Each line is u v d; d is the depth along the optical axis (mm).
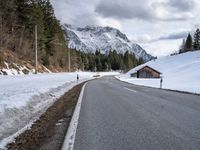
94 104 12055
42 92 14453
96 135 6168
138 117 8609
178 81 51094
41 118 8336
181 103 12523
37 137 5945
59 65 82688
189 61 107562
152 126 7203
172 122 7773
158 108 10734
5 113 7590
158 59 140125
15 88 16328
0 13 44844
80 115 8953
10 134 6223
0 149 5004
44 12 76062
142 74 85125
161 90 22000
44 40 65562
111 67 190750
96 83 36062
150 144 5418
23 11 55094
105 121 7898
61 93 17938
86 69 162125
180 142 5578
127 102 12883
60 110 10188
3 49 42469
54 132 6445
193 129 6852
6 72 35719
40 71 51219
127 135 6176
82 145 5332
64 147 5164
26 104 9852
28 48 53844
